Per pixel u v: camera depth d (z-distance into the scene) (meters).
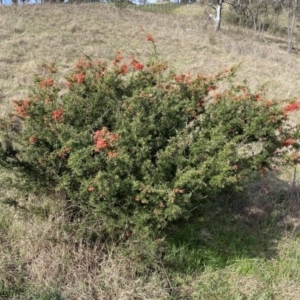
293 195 4.16
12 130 3.48
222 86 8.61
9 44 10.52
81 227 2.92
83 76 3.38
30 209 3.14
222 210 3.83
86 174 2.82
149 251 2.85
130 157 2.78
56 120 2.99
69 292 2.74
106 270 2.86
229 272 3.15
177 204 2.67
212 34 19.11
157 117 3.14
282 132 3.32
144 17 20.42
